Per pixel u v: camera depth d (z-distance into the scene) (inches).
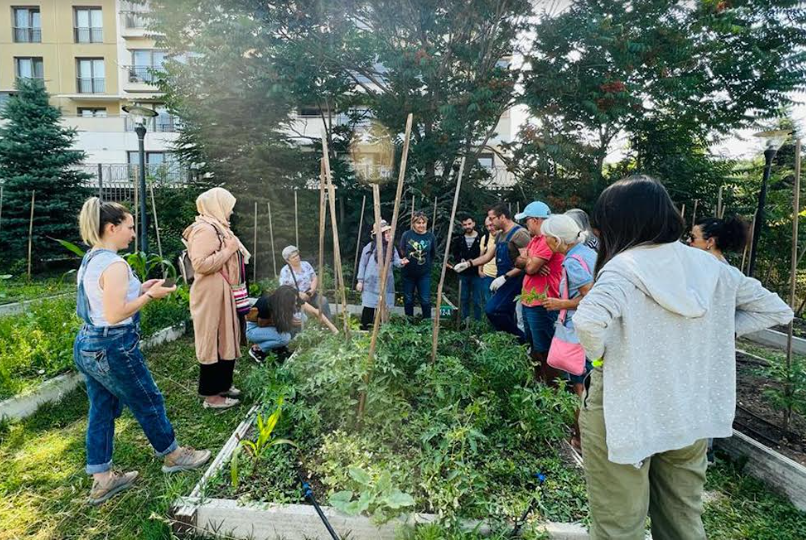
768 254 327.6
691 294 55.5
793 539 91.1
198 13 383.6
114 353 88.6
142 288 94.3
